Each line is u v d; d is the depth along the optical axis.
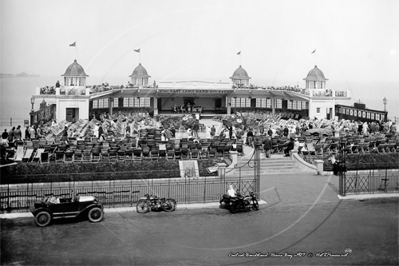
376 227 21.31
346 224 21.61
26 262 16.83
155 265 16.92
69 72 50.47
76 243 18.75
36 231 20.03
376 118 51.84
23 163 28.00
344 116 57.50
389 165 33.59
